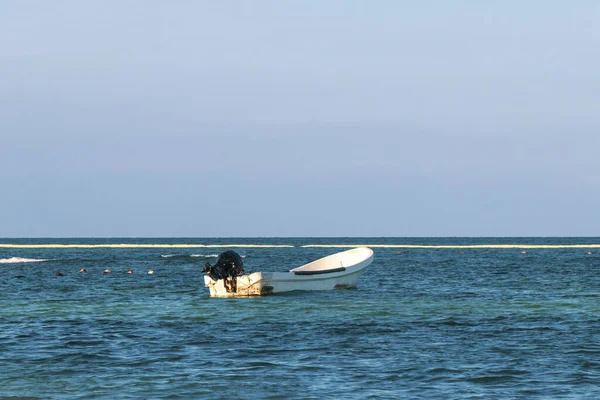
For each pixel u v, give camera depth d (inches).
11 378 1558.8
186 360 1737.2
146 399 1382.9
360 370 1619.1
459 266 6373.0
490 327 2255.2
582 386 1473.9
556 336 2076.8
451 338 2043.6
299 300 3026.6
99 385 1491.1
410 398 1380.4
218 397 1392.7
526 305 2881.4
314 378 1544.0
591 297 3248.0
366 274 5147.6
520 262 7190.0
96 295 3452.3
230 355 1797.5
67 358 1768.0
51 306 2915.8
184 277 4963.1
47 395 1413.6
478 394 1409.9
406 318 2464.3
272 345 1932.8
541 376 1561.3
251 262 7657.5
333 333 2133.4
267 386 1475.1
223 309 2733.8
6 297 3348.9
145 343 1972.2
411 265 6569.9
